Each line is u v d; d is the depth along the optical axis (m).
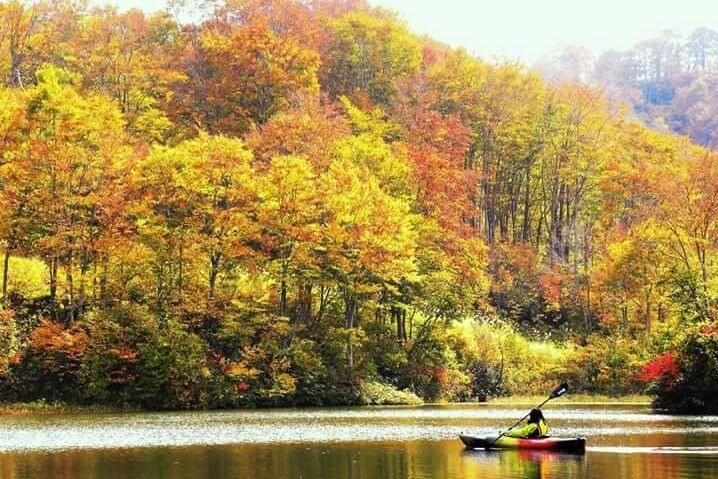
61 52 102.00
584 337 86.69
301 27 115.31
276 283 67.69
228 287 67.06
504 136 104.81
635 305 85.38
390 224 66.19
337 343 67.38
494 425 44.81
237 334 62.97
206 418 50.06
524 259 92.94
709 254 72.69
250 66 99.94
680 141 109.25
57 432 40.72
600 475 26.52
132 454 31.78
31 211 62.66
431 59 122.06
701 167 75.44
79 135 63.00
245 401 60.38
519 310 89.38
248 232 64.31
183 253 62.66
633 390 77.12
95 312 60.09
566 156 103.12
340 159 77.31
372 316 73.31
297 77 101.56
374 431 41.00
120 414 53.84
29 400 56.59
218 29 113.25
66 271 62.78
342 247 66.06
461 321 76.31
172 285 63.34
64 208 61.34
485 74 108.00
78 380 57.25
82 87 97.44
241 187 64.38
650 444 34.75
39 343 57.25
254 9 114.88
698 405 55.31
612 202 98.38
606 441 36.03
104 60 99.19
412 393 68.38
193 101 103.19
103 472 27.20
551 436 35.59
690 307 65.75
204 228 64.19
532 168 106.88
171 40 114.81
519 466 28.53
